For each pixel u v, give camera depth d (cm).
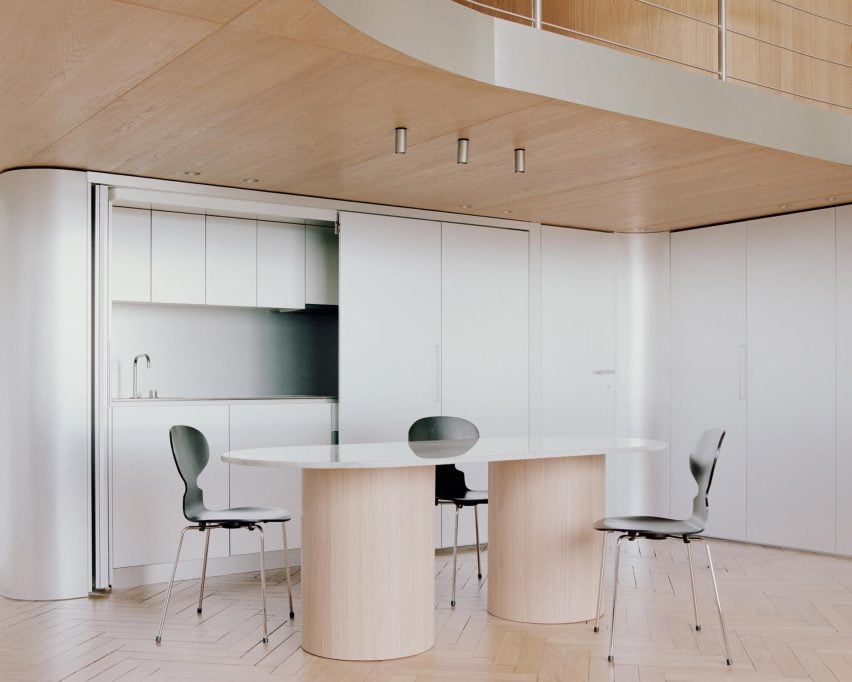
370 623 390
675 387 721
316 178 541
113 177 523
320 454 399
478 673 373
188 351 631
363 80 361
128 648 407
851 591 521
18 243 509
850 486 621
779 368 661
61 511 505
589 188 570
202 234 601
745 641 420
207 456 455
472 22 359
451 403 650
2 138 448
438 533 643
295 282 636
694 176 534
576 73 391
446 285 649
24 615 469
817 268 641
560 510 454
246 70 348
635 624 449
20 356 507
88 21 302
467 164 502
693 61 538
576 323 716
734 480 684
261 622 450
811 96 584
